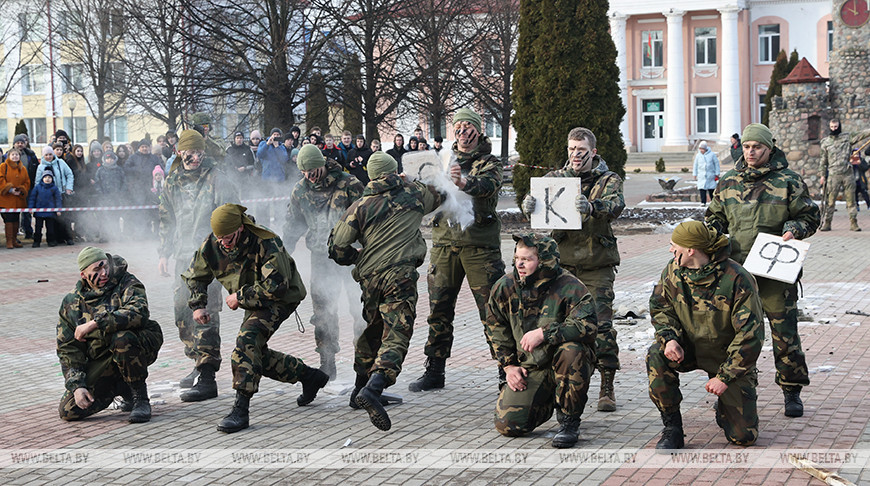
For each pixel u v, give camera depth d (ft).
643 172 163.12
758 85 188.65
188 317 26.35
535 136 70.74
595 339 21.40
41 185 63.98
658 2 184.34
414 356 29.91
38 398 25.64
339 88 85.97
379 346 23.29
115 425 22.54
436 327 25.32
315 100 89.15
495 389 25.35
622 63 188.03
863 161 76.64
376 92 90.17
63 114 169.17
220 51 82.33
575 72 69.15
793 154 99.91
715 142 185.16
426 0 95.20
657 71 189.88
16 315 39.52
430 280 25.26
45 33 152.25
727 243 18.97
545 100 69.77
